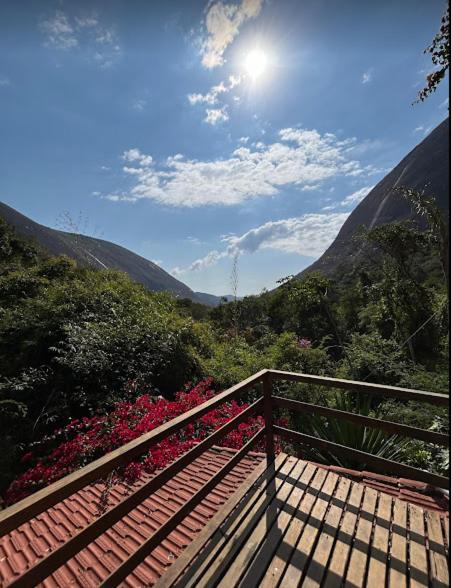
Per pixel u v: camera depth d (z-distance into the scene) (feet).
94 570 6.66
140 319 23.25
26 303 21.39
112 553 7.07
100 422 13.29
